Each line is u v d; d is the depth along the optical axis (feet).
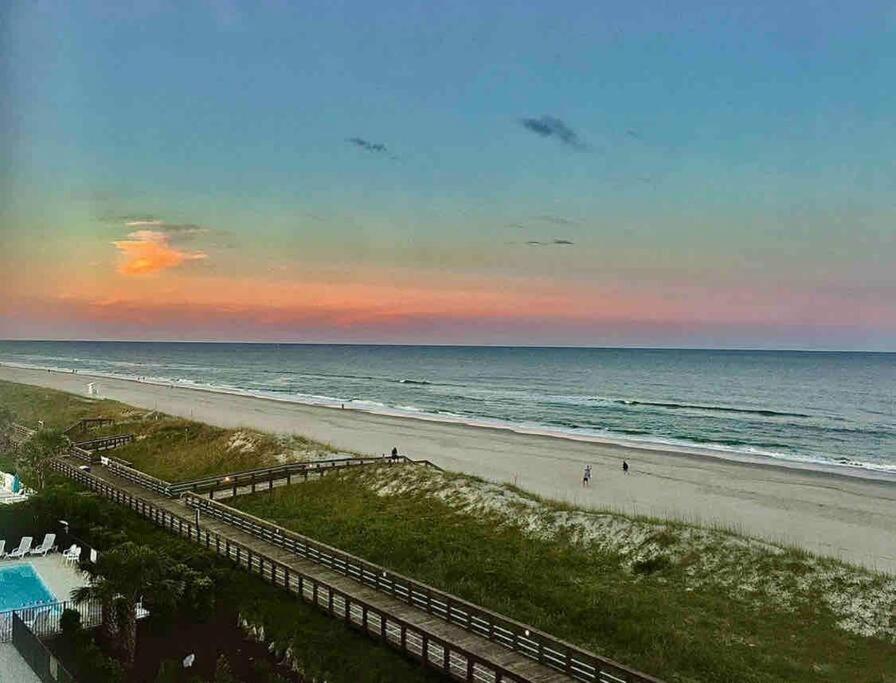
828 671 67.05
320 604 74.49
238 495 132.26
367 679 61.62
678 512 141.59
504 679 57.16
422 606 73.87
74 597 70.69
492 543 104.78
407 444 234.99
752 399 440.04
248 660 68.28
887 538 123.65
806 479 182.70
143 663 66.23
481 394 474.90
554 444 241.35
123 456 178.40
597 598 83.82
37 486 134.92
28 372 565.12
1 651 65.05
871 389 520.83
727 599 83.76
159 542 97.30
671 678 64.95
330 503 129.18
